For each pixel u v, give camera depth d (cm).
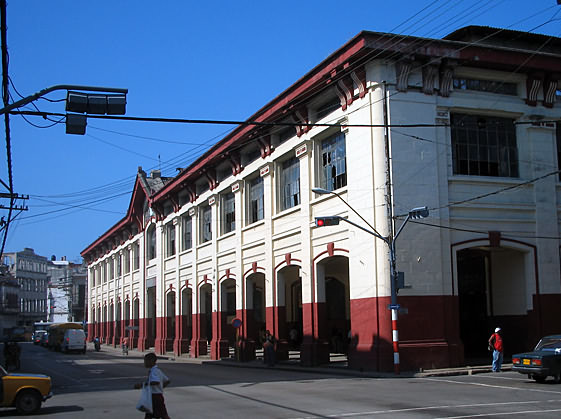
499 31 2670
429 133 2427
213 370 2939
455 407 1342
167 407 1488
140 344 5438
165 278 4944
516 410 1288
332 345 3475
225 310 3856
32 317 11550
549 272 2541
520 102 2611
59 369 3244
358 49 2345
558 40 2756
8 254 11175
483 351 2728
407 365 2238
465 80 2559
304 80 2723
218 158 3722
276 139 3177
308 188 2814
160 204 4994
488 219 2483
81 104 1334
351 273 2478
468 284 2805
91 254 8106
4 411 1507
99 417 1370
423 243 2348
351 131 2517
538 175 2594
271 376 2427
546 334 2491
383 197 2348
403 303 2291
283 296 3139
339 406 1403
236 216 3612
